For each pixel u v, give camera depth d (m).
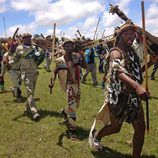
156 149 7.06
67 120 7.93
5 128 8.58
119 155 6.82
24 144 7.49
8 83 16.41
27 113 9.92
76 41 8.41
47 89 14.27
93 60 15.66
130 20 6.28
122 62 5.69
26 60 9.36
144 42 6.10
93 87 14.95
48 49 9.55
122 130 8.18
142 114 5.91
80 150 7.11
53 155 6.93
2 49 14.72
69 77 7.70
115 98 5.91
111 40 7.46
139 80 5.84
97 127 8.59
